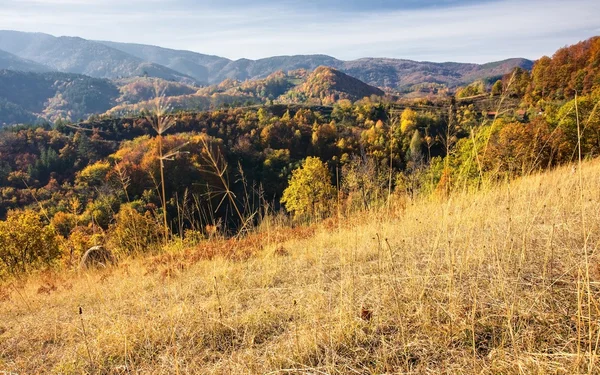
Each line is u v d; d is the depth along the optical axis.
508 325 2.39
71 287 6.52
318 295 3.86
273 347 2.99
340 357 2.62
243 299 4.32
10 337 4.23
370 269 4.37
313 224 8.87
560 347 2.28
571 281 2.98
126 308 4.62
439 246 4.61
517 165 5.01
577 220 4.30
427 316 2.87
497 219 4.73
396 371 2.35
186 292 4.71
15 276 10.18
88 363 3.18
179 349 3.20
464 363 2.31
